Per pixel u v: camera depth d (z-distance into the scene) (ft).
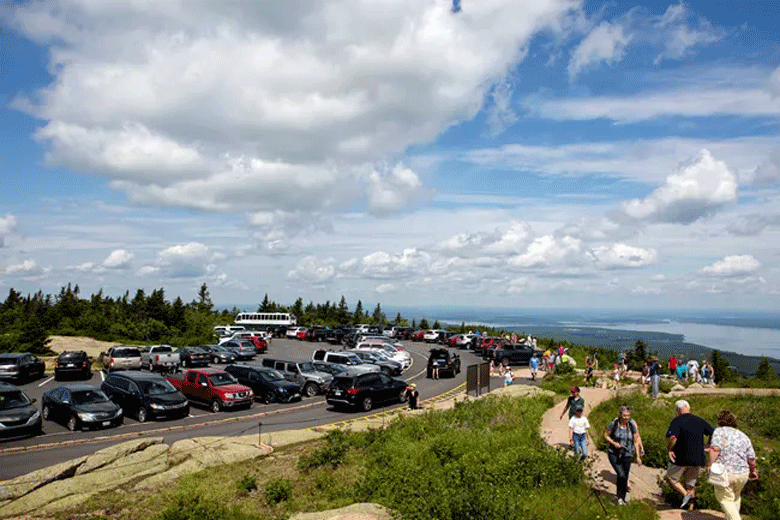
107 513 36.06
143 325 201.05
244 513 35.65
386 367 122.72
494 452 44.75
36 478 41.11
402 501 33.58
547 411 69.00
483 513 29.35
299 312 324.39
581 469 36.78
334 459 47.44
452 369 123.13
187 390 83.92
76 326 204.74
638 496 33.71
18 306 256.52
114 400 74.23
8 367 97.91
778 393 82.84
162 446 51.16
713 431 28.71
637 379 109.60
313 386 96.17
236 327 224.53
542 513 30.07
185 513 34.35
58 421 67.00
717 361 134.51
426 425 58.49
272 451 52.37
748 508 30.86
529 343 173.99
